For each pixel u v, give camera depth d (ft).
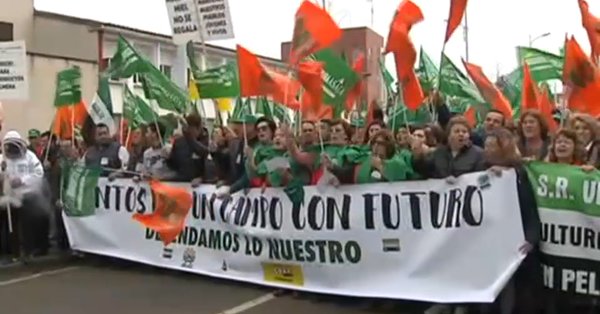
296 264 24.99
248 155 25.99
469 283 21.27
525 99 28.48
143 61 34.76
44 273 29.37
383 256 23.06
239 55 26.48
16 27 83.92
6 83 34.40
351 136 27.27
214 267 27.43
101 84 36.96
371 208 23.22
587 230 19.49
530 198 20.27
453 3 26.53
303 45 25.26
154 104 43.29
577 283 19.74
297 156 24.66
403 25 25.76
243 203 26.43
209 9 29.99
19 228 31.83
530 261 20.47
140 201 29.84
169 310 23.13
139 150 31.89
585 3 25.99
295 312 22.79
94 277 28.43
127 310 23.18
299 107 28.91
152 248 29.37
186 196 28.17
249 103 38.83
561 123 26.73
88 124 35.50
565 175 19.75
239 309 23.18
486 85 31.50
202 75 32.27
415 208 22.38
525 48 35.53
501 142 20.72
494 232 20.77
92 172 31.30
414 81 26.07
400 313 22.47
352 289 23.61
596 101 24.40
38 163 32.30
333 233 24.03
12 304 24.12
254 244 26.13
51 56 83.66
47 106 83.05
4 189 31.45
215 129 31.81
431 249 22.02
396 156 23.09
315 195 24.44
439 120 29.58
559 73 34.45
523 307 20.84
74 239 31.76
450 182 21.66
